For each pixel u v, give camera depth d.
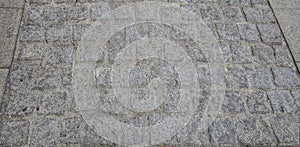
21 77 3.07
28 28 3.45
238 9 3.73
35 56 3.22
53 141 2.70
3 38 3.34
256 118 2.87
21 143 2.68
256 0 3.83
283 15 3.66
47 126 2.77
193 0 3.81
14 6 3.64
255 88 3.07
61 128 2.77
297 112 2.93
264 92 3.04
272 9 3.72
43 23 3.51
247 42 3.42
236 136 2.76
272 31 3.53
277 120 2.87
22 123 2.78
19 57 3.21
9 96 2.94
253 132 2.79
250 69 3.20
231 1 3.81
